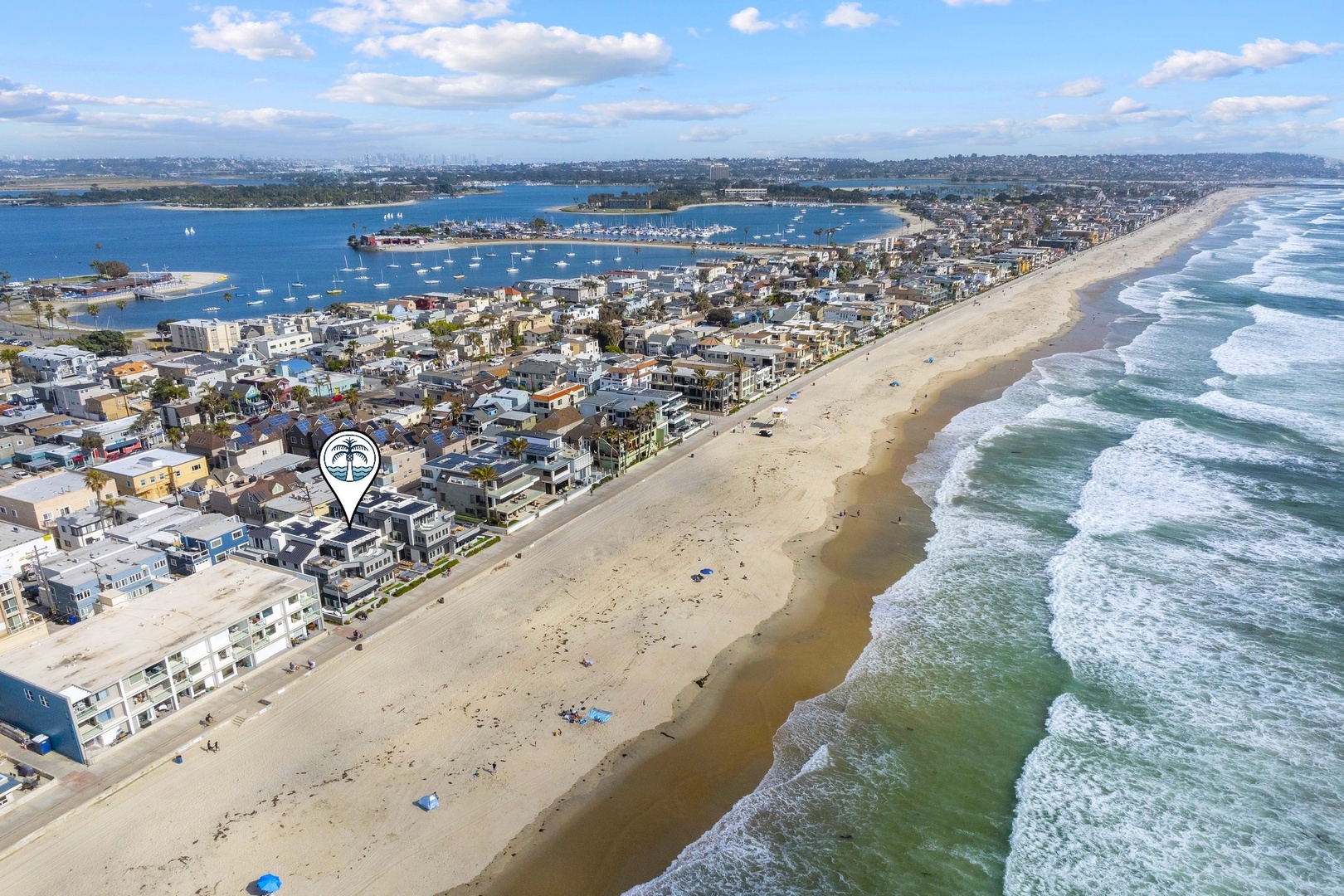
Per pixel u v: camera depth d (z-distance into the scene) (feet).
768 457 444.55
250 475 384.68
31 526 333.83
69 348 638.53
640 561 329.31
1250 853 192.44
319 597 273.75
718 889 181.68
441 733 228.63
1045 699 247.09
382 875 183.01
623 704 242.78
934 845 194.59
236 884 179.22
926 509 378.12
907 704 244.63
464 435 435.94
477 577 312.50
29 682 213.25
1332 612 288.71
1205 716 238.68
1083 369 611.47
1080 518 363.35
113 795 203.51
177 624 243.60
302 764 215.92
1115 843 195.31
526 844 192.85
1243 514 363.35
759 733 232.12
